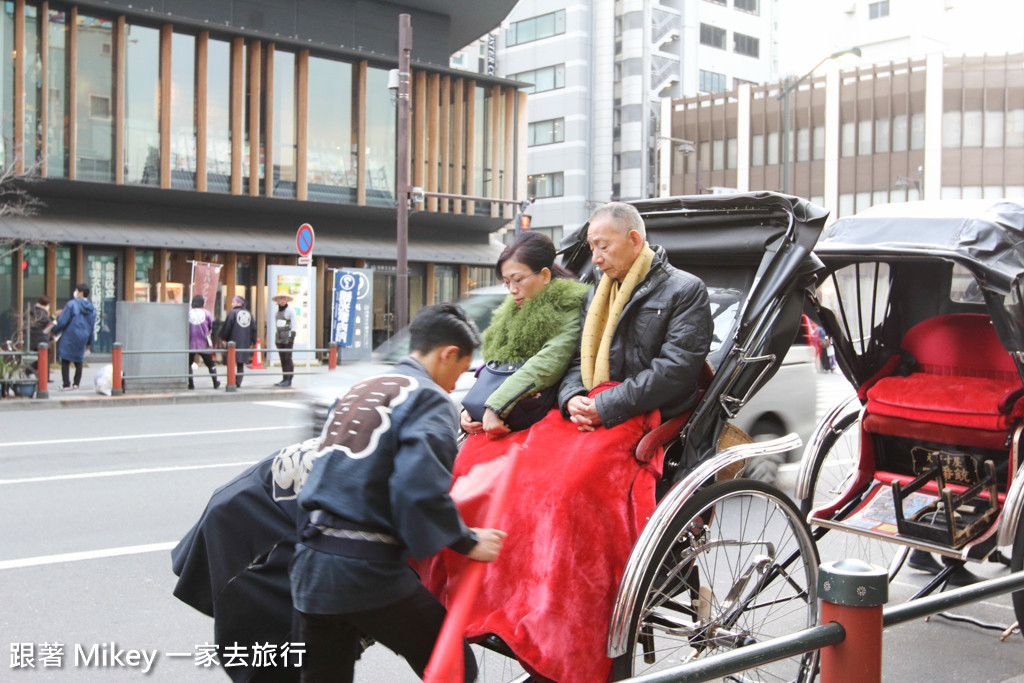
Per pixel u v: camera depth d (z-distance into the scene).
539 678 2.92
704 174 49.38
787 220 3.74
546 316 3.51
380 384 2.55
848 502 4.69
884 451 4.87
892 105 42.88
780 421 7.77
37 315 16.84
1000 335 4.07
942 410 4.33
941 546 3.95
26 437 10.54
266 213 26.66
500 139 32.28
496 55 55.75
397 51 29.33
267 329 21.45
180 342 15.69
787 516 3.51
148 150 24.27
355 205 27.62
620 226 3.30
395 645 2.62
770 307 3.62
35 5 22.47
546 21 53.62
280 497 2.99
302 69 26.70
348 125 27.86
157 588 4.99
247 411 13.58
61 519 6.47
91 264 23.17
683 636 3.26
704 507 3.10
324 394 5.66
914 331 4.86
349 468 2.44
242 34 25.20
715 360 3.66
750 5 59.50
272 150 26.38
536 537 3.04
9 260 22.06
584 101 52.56
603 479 3.07
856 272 5.02
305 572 2.47
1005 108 41.34
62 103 23.02
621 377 3.31
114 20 23.62
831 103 44.50
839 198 44.50
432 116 29.97
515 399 3.42
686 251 4.06
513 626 2.92
